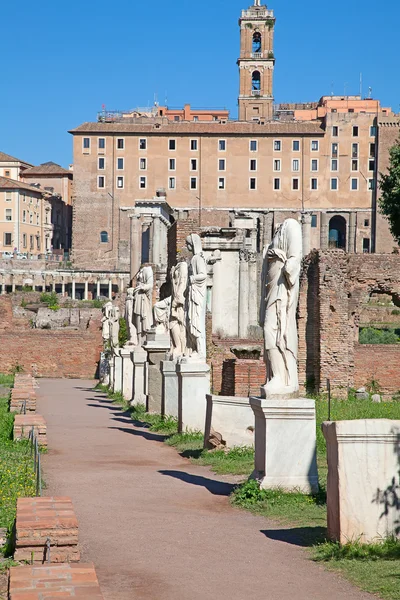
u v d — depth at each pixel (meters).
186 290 30.05
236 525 16.06
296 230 18.33
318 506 17.25
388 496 13.73
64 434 32.16
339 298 49.12
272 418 18.34
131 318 49.72
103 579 12.66
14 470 22.19
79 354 81.06
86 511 17.39
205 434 25.53
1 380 67.94
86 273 191.50
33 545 13.17
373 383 56.38
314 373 50.28
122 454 26.33
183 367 29.03
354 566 12.91
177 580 12.59
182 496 19.03
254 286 77.38
